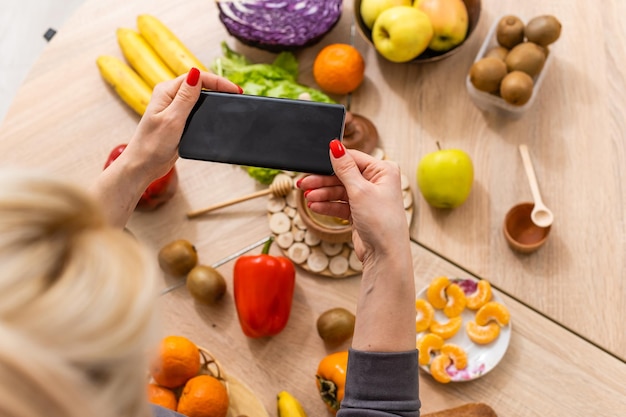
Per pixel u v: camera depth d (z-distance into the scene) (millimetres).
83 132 1302
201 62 1339
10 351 309
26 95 1316
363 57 1335
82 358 341
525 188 1237
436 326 1162
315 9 1259
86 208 373
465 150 1267
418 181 1224
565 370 1128
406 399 698
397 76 1317
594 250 1186
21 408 308
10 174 351
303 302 1203
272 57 1349
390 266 736
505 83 1182
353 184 757
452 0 1233
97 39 1344
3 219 341
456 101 1293
